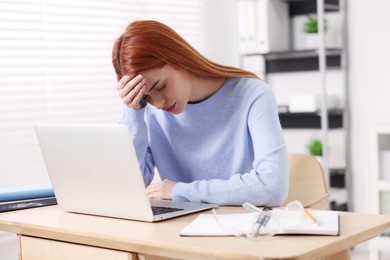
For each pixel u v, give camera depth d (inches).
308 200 91.3
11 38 138.0
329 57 173.3
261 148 78.3
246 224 61.6
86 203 73.5
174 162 91.7
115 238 61.8
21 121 139.7
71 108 148.9
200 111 86.0
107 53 156.8
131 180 67.1
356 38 169.9
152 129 91.3
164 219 68.4
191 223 64.1
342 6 170.2
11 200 81.1
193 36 177.9
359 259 156.7
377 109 168.1
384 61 166.2
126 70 77.5
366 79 169.0
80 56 150.9
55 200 83.4
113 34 158.2
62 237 68.3
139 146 87.0
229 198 75.4
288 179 85.6
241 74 85.3
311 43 171.8
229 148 85.8
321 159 169.3
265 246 55.0
